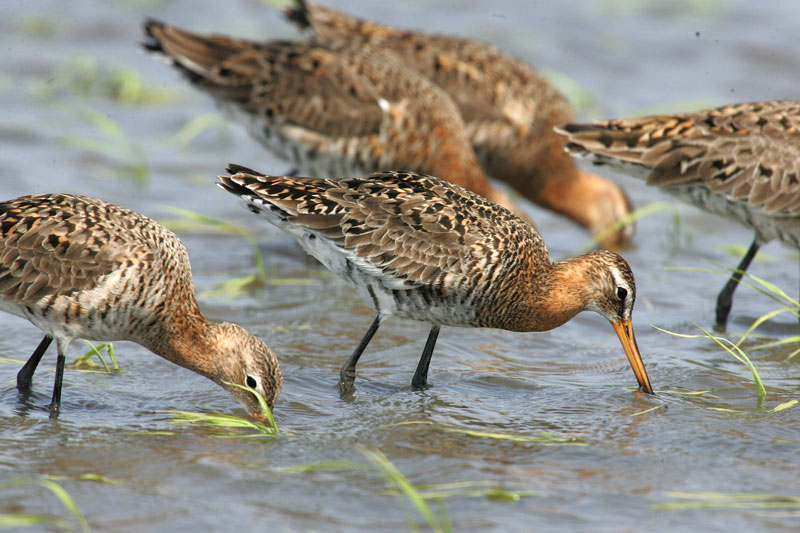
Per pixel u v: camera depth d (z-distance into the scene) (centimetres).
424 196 1181
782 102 1446
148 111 2127
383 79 1680
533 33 2622
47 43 2355
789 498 896
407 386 1188
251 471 935
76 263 1076
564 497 897
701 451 1002
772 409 1116
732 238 1789
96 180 1789
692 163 1387
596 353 1310
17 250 1074
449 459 973
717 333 1374
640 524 852
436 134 1664
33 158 1836
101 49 2369
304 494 891
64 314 1082
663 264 1662
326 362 1251
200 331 1132
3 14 2486
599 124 1431
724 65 2444
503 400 1148
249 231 1722
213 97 1706
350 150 1667
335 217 1150
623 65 2456
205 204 1772
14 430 1020
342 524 841
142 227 1123
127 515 847
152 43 1725
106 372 1195
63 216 1096
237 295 1448
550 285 1210
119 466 941
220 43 1714
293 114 1669
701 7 2788
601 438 1033
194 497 882
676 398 1153
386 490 902
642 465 968
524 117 1816
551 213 1984
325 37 1908
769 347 1324
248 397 1098
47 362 1212
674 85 2342
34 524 827
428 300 1173
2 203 1115
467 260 1157
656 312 1449
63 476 913
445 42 1880
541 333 1372
